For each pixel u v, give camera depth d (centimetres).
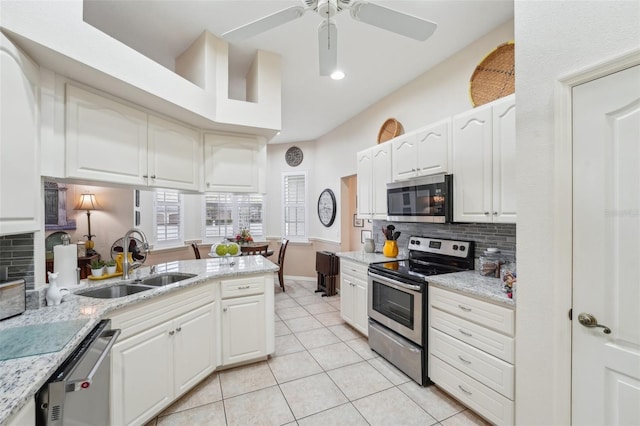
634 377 113
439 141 243
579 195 128
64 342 117
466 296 188
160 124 228
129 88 185
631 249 114
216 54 244
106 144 191
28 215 147
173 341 194
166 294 189
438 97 285
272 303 261
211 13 213
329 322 354
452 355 199
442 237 283
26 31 136
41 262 165
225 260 293
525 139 149
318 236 561
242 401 204
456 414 190
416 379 224
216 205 555
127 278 214
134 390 167
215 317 234
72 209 391
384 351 260
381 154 317
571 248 130
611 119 118
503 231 227
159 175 227
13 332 126
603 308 121
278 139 571
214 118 244
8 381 91
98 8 204
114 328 158
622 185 116
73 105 174
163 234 465
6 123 134
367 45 253
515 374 159
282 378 232
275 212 605
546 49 140
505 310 164
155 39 244
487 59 229
